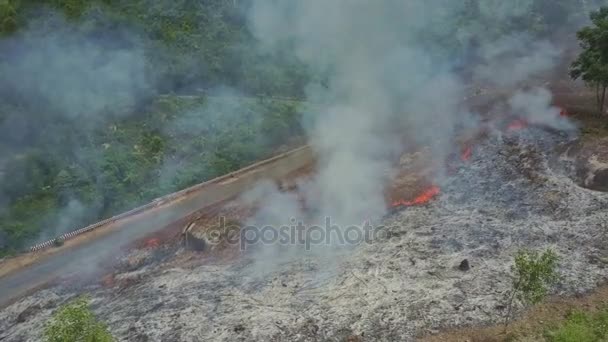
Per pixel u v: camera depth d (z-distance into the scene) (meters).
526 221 21.08
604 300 16.92
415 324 16.56
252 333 16.69
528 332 15.91
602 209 21.06
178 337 16.81
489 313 16.72
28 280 21.20
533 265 15.29
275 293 18.44
